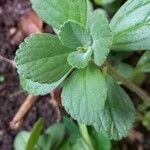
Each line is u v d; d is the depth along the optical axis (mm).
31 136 168
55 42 118
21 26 212
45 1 123
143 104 200
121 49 130
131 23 127
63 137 189
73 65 116
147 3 125
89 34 118
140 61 155
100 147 179
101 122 133
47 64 116
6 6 219
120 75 145
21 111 188
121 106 135
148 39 127
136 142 208
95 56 112
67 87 119
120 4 197
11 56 214
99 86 116
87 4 124
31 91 130
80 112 116
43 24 206
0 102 210
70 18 122
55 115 207
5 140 206
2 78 212
